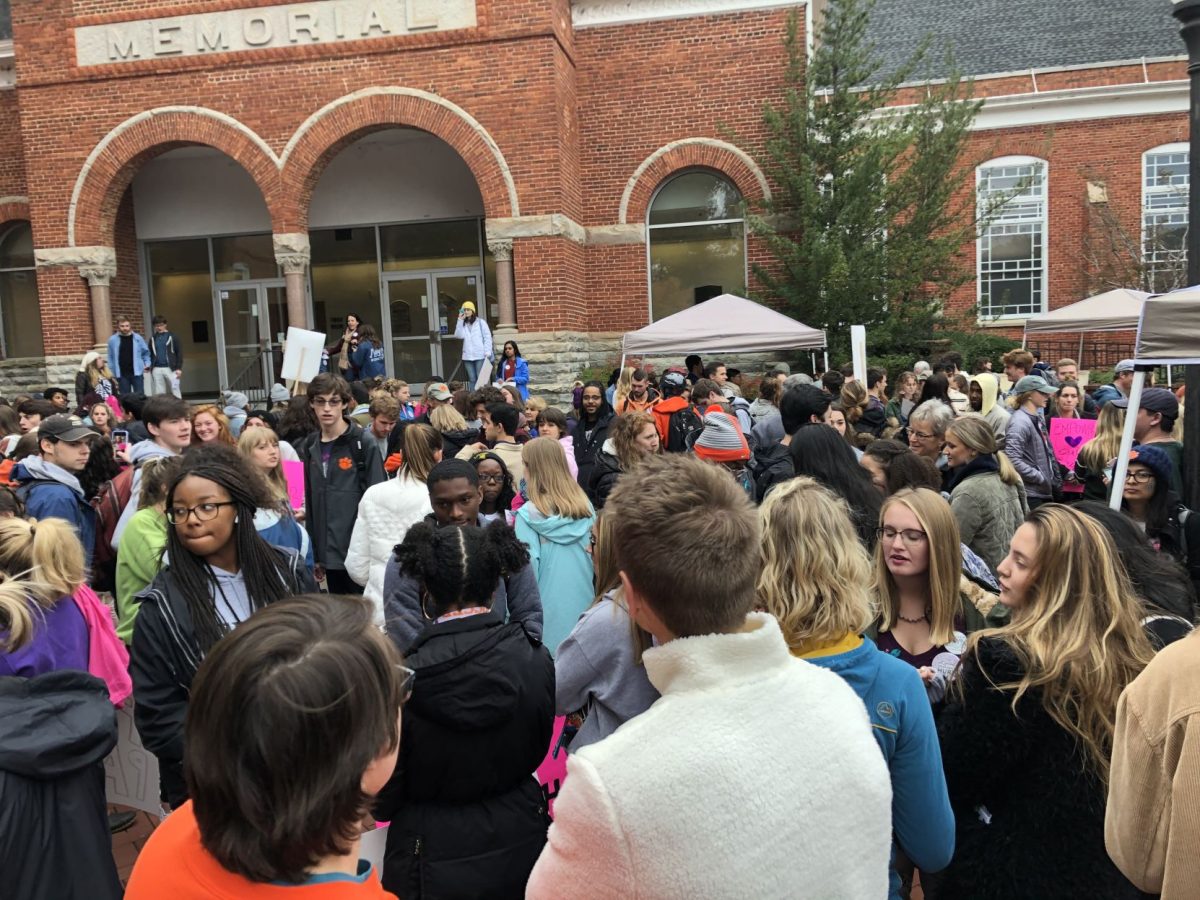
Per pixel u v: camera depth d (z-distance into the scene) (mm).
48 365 16156
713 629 1529
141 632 2822
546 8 14602
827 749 1444
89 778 2697
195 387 18688
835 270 14484
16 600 2934
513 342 14406
